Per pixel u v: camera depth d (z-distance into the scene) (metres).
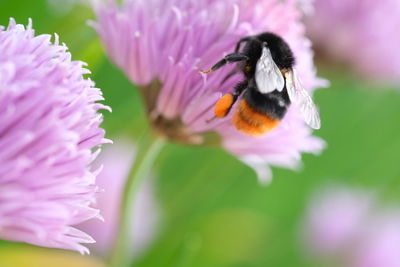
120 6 0.21
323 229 0.31
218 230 0.26
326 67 0.26
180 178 0.28
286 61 0.20
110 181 0.26
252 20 0.20
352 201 0.32
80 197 0.17
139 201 0.27
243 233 0.27
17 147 0.16
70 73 0.17
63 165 0.17
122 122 0.26
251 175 0.32
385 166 0.38
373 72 0.26
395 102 0.38
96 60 0.22
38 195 0.17
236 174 0.30
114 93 0.26
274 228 0.30
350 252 0.31
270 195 0.33
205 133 0.20
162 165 0.28
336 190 0.33
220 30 0.19
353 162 0.37
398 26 0.26
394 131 0.38
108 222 0.25
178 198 0.27
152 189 0.27
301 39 0.20
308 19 0.26
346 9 0.26
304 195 0.34
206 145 0.20
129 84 0.27
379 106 0.38
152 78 0.20
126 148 0.26
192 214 0.28
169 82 0.19
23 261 0.22
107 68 0.26
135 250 0.27
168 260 0.25
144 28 0.20
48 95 0.17
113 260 0.21
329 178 0.36
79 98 0.17
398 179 0.33
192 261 0.25
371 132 0.38
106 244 0.25
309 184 0.35
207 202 0.29
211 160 0.27
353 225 0.31
